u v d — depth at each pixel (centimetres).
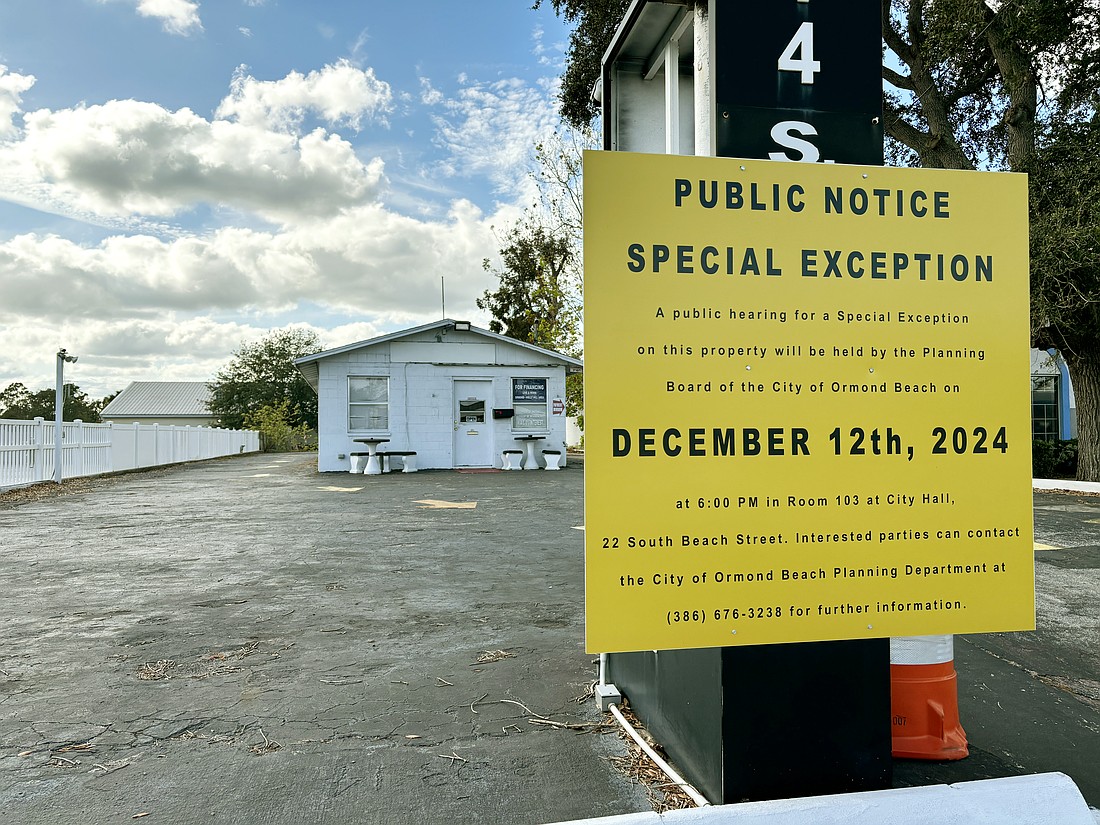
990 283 260
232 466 2445
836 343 253
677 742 290
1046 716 362
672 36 343
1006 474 260
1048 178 1359
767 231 250
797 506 250
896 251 256
